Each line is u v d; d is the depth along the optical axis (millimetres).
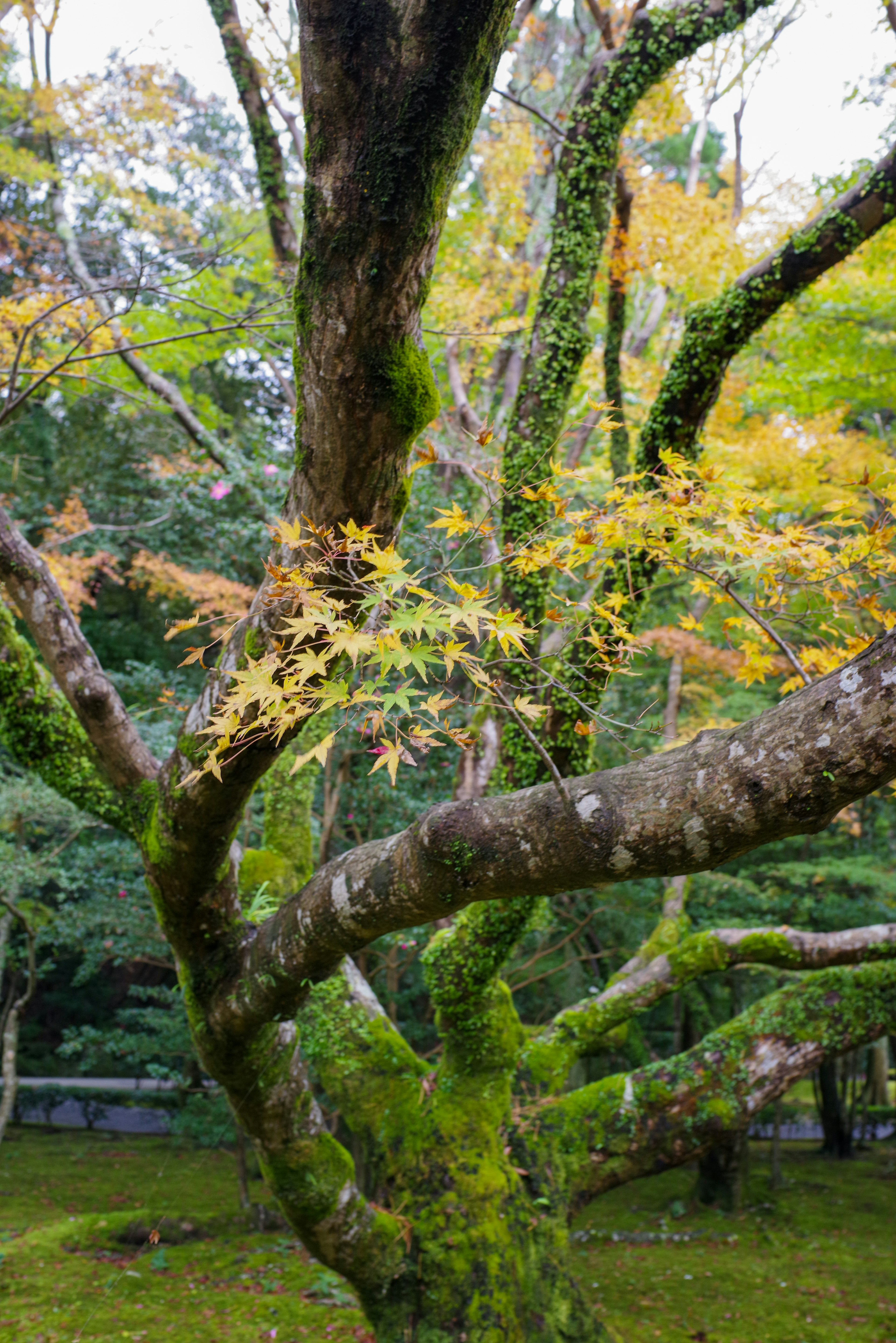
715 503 2516
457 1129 4969
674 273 8250
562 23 9266
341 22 1784
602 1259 8133
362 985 5621
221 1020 3412
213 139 11438
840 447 7887
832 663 2914
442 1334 4453
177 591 9742
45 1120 14555
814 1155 13203
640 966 6020
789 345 7906
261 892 4375
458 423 6777
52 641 3447
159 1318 6094
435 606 1745
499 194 9477
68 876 8492
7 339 5262
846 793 1525
